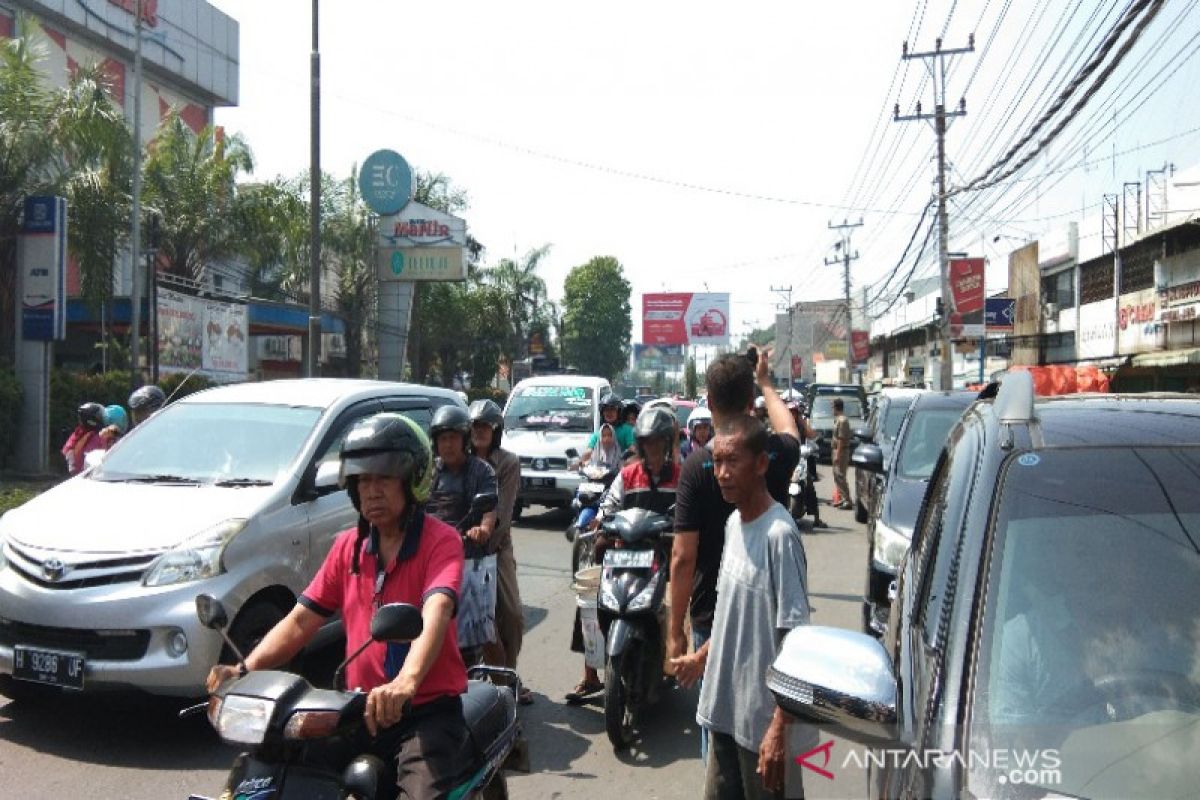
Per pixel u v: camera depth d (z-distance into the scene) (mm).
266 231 25172
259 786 2715
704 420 8688
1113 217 24922
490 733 3377
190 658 5156
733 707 3307
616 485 6605
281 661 3215
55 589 5215
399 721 3039
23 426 17594
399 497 3113
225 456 6270
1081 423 2822
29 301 17562
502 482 5914
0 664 5301
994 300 31094
